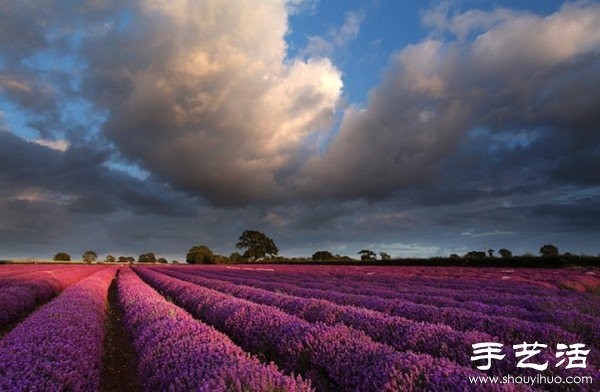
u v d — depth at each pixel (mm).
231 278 29625
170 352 5816
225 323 10070
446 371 4480
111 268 60250
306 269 47469
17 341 6316
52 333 7031
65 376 5066
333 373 5582
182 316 9227
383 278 27547
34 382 4535
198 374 4520
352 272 37531
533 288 18719
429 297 13930
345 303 13555
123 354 9789
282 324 8188
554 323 8820
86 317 9219
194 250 98875
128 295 15633
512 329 7641
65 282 26062
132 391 7227
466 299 14617
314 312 10375
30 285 18750
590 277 24359
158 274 35406
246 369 4426
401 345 6910
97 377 6055
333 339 6656
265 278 29250
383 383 4562
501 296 14367
